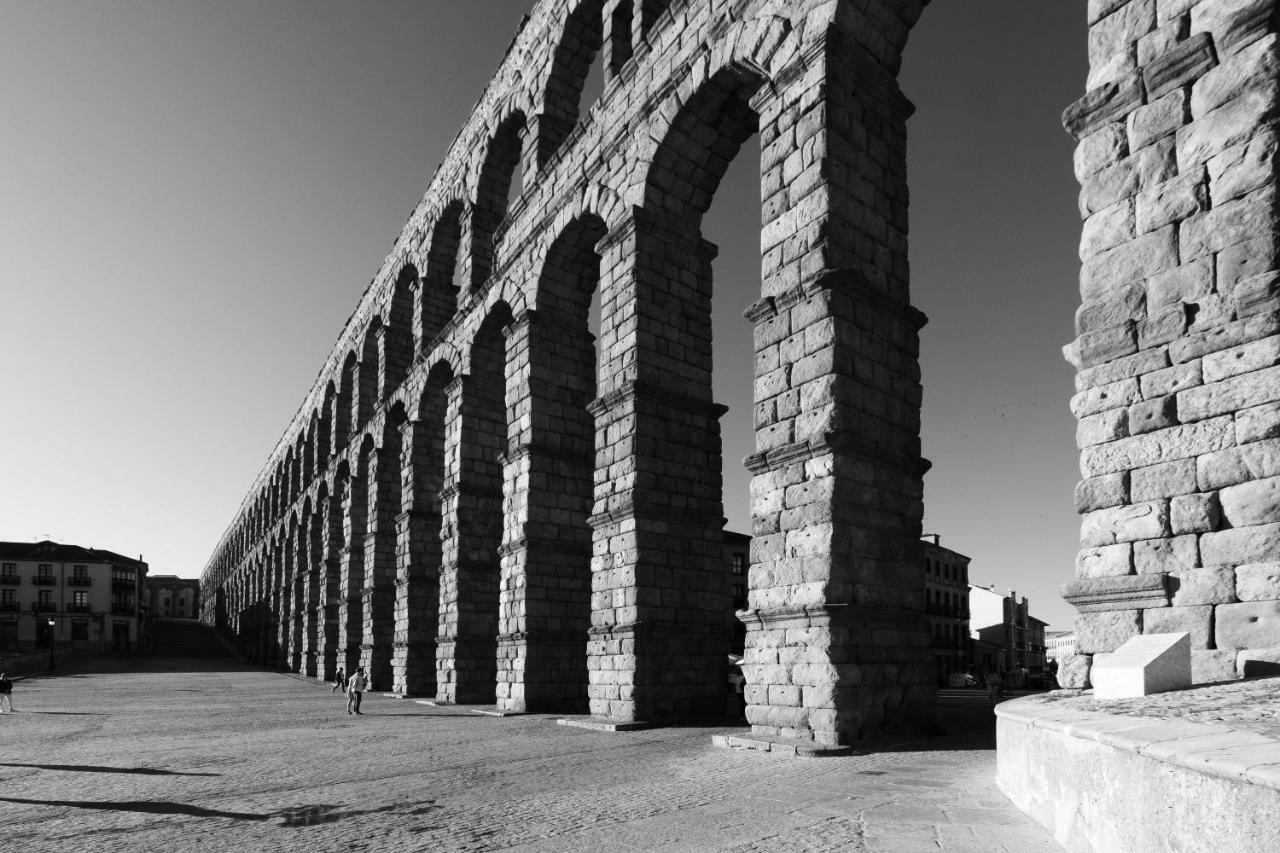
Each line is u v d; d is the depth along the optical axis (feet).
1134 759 17.72
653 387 71.31
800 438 53.11
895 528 53.52
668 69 72.95
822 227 53.42
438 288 133.80
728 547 239.50
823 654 48.83
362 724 78.74
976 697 126.00
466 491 106.83
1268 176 31.45
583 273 93.35
